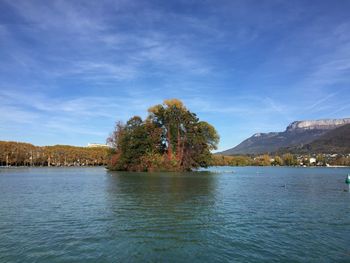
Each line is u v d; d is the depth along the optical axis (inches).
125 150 4916.3
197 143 4756.4
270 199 1752.0
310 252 775.1
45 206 1462.8
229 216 1218.6
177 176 3855.8
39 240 870.4
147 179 3321.9
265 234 942.4
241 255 752.3
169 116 4741.6
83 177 3914.9
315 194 2043.6
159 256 743.1
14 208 1407.5
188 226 1040.8
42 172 5831.7
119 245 826.2
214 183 2896.2
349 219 1174.3
